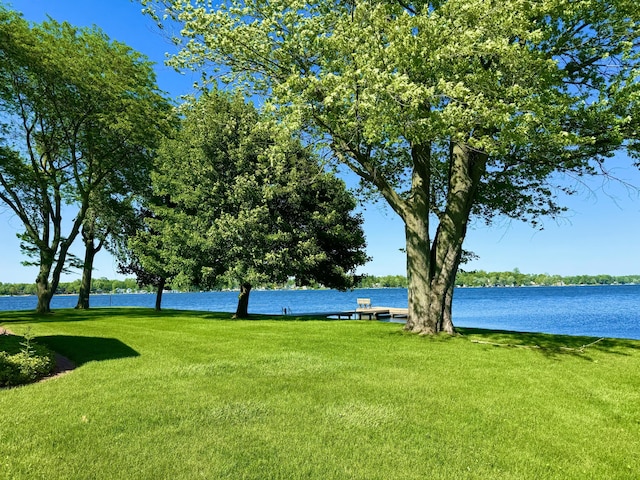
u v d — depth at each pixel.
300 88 12.74
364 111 11.27
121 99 28.16
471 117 10.47
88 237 35.44
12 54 24.61
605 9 12.19
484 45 10.09
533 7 10.36
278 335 15.42
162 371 9.46
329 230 23.62
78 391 7.86
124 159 31.12
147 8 14.12
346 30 12.08
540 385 8.70
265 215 21.52
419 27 10.76
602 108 11.86
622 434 6.23
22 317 25.25
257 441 5.65
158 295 33.69
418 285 15.23
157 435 5.80
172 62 14.98
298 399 7.45
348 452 5.38
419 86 10.88
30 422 6.23
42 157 30.86
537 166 15.93
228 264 22.31
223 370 9.62
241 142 22.62
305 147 14.55
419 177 15.05
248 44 13.91
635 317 39.22
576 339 14.66
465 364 10.46
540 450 5.62
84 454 5.18
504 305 63.41
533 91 10.84
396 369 9.83
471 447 5.64
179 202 24.91
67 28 27.78
